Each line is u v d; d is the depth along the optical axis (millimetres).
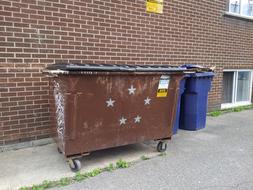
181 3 6578
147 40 6059
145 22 5969
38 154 4477
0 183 3545
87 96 3820
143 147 4918
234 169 4141
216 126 6477
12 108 4586
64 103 3693
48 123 4953
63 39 4922
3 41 4395
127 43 5746
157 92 4414
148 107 4387
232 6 8047
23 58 4586
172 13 6434
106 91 3951
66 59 5000
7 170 3900
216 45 7656
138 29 5879
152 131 4508
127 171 3986
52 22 4777
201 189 3537
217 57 7750
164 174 3920
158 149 4707
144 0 5891
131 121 4270
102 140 4059
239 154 4742
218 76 7879
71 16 4957
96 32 5289
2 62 4422
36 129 4848
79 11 5035
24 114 4703
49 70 3908
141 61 6023
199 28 7098
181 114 6125
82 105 3807
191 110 6016
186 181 3736
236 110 8164
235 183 3711
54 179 3668
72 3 4941
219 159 4500
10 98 4547
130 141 4312
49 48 4801
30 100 4730
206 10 7199
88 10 5141
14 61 4516
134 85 4180
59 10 4820
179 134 5797
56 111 4055
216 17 7508
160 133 4590
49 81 4449
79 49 5121
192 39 6973
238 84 8789
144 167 4129
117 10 5508
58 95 3854
